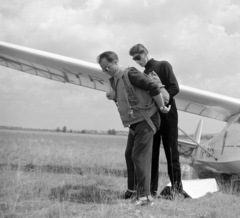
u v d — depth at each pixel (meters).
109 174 4.68
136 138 3.02
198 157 7.65
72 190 3.59
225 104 5.61
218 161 5.28
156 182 3.59
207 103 5.83
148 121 2.98
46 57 5.50
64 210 2.60
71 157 7.41
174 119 3.47
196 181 3.92
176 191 3.41
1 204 2.82
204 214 2.76
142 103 2.98
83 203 2.98
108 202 3.06
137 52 3.59
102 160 7.19
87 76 5.96
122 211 2.72
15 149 9.16
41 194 3.27
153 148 3.61
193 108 6.48
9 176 3.96
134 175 3.31
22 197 3.10
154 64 3.57
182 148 8.47
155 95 2.89
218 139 5.76
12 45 5.53
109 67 3.03
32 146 10.43
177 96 5.86
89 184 4.01
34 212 2.61
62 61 5.50
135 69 3.02
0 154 7.78
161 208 2.89
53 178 4.38
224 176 5.85
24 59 5.82
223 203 3.16
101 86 6.50
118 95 3.06
